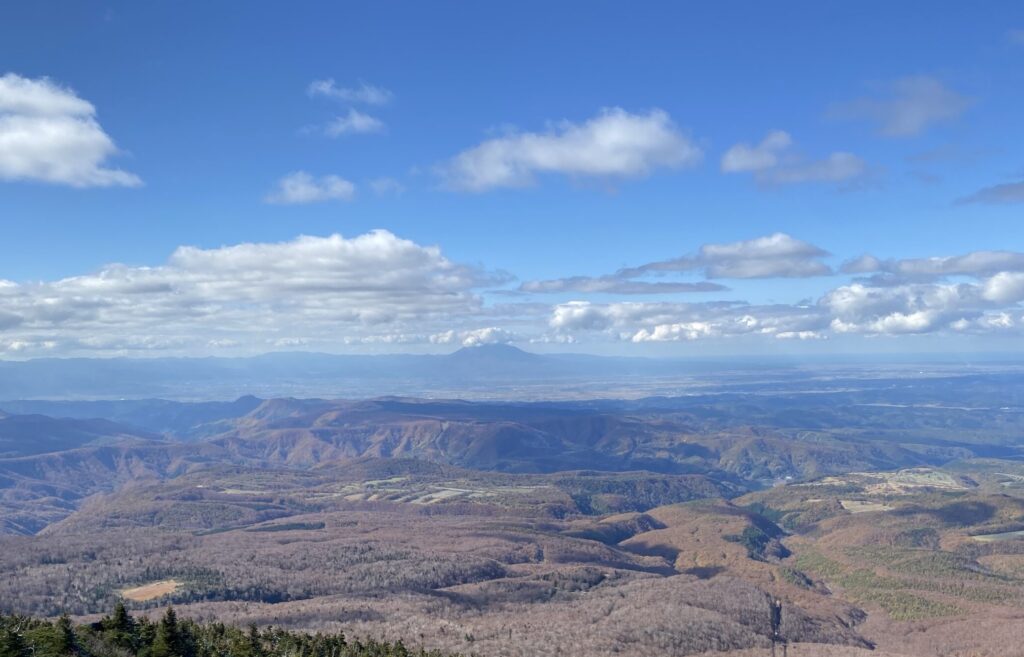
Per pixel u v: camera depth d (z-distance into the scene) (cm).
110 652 17075
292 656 19988
